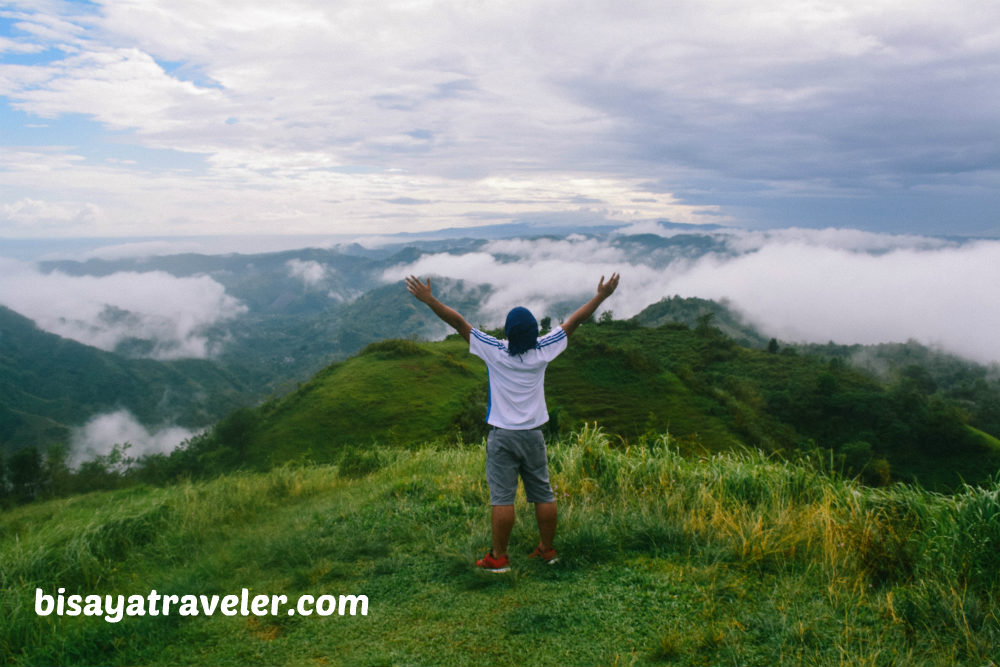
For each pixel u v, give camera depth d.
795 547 4.04
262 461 52.47
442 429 55.16
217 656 3.23
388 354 78.69
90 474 43.06
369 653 3.11
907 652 2.86
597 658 2.92
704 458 6.54
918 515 4.24
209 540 5.68
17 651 3.53
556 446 7.35
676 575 3.78
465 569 4.07
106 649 3.46
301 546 4.87
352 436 56.09
